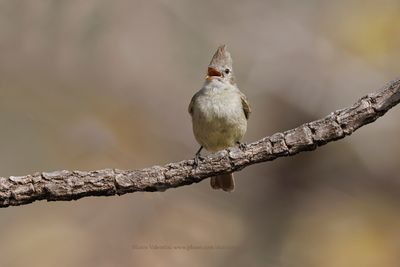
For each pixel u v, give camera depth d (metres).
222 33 15.37
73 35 15.04
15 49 14.73
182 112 15.14
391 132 14.59
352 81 14.67
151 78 15.23
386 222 14.38
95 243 12.46
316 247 14.12
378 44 14.99
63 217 12.71
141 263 12.19
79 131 14.38
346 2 15.66
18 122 14.23
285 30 15.29
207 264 12.88
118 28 15.28
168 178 6.38
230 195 14.37
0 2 14.77
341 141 14.81
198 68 15.38
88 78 15.01
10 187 6.24
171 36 15.45
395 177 14.72
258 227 14.44
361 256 13.90
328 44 15.09
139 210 12.97
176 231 13.05
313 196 14.88
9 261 12.26
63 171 6.35
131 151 14.58
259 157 6.45
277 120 14.93
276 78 14.91
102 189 6.33
